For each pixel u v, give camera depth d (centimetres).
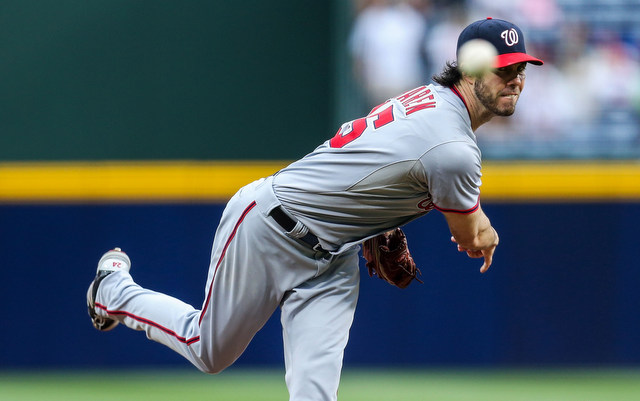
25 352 2147
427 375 2147
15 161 2809
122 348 2172
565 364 2169
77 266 2152
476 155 1141
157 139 2852
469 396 1922
